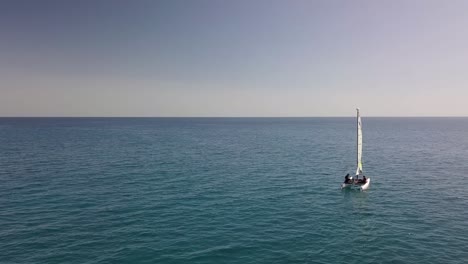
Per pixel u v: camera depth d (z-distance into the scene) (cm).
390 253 2947
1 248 2995
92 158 8544
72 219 3788
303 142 13825
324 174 6669
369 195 4984
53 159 8281
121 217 3872
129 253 2912
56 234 3331
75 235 3309
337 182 5919
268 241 3209
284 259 2834
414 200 4706
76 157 8681
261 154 9750
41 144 11650
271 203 4538
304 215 4019
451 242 3183
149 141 13738
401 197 4872
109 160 8250
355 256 2891
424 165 7806
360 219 3872
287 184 5734
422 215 4016
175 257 2850
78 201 4538
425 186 5584
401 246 3097
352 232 3456
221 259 2823
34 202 4478
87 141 13125
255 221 3784
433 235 3366
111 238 3241
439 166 7662
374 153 10012
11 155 8856
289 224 3697
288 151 10531
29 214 3956
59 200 4588
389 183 5834
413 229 3538
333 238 3294
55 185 5478
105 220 3762
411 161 8419
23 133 17112
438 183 5819
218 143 13250
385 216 3988
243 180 6041
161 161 8219
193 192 5106
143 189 5266
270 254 2927
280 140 14850
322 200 4703
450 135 17612
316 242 3194
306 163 8062
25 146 10962
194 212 4094
